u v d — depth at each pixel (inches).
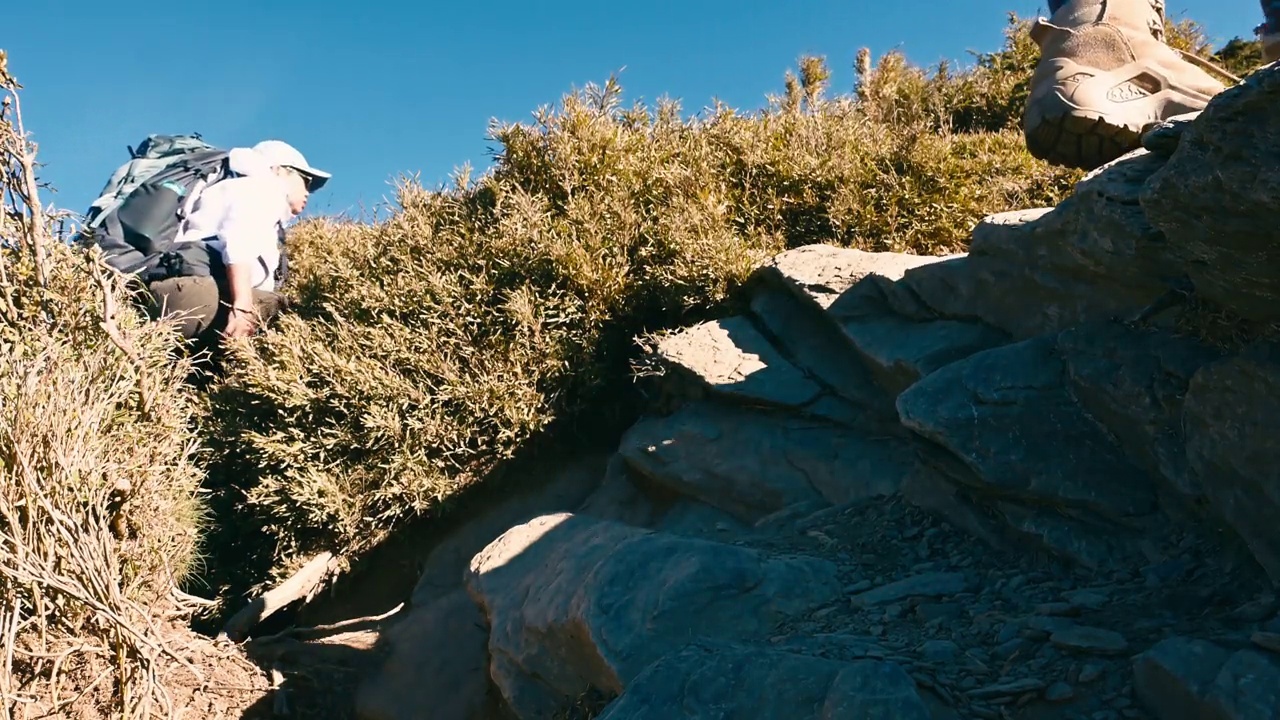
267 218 241.0
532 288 205.3
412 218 239.8
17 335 163.5
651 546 124.6
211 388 221.6
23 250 175.9
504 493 197.3
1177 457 108.6
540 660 128.3
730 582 117.0
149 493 160.6
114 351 173.0
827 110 261.7
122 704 143.4
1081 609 100.0
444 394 195.5
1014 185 212.7
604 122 239.8
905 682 85.4
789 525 145.3
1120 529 112.0
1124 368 117.3
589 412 204.4
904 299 164.6
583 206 216.7
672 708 90.4
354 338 212.1
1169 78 150.9
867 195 214.7
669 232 206.4
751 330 185.9
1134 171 125.0
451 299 207.9
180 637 165.6
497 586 146.8
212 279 232.4
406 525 195.5
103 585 144.0
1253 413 97.3
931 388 130.0
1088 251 127.9
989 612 105.1
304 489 190.1
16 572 134.7
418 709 157.6
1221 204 91.9
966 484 125.4
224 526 202.7
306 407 201.2
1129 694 85.4
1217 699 76.7
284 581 188.2
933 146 219.9
